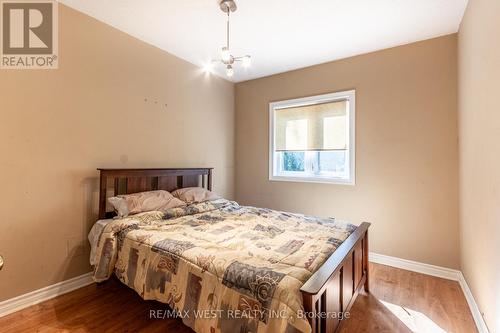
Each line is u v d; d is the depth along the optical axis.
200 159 3.62
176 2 2.19
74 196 2.32
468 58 2.16
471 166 2.08
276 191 3.83
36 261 2.10
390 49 2.96
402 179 2.88
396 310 2.04
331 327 1.45
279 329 1.13
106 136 2.55
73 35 2.30
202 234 1.97
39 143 2.10
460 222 2.54
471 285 2.12
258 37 2.78
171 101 3.20
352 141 3.17
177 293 1.57
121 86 2.67
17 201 1.99
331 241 1.86
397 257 2.91
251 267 1.39
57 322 1.84
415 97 2.81
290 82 3.69
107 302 2.11
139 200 2.45
